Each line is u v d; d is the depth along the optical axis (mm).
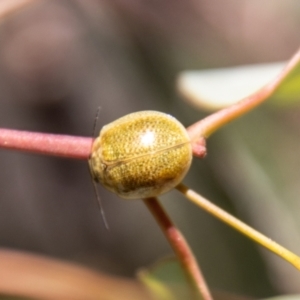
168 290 154
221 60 292
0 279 172
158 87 260
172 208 268
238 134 240
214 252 248
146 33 276
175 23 284
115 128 139
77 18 299
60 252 295
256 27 317
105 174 139
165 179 138
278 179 252
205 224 255
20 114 299
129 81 280
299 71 151
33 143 138
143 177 138
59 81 302
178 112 238
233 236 242
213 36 298
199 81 168
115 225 303
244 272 240
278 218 247
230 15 311
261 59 314
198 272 140
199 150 139
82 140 140
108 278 176
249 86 167
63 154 139
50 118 300
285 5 322
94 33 295
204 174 233
